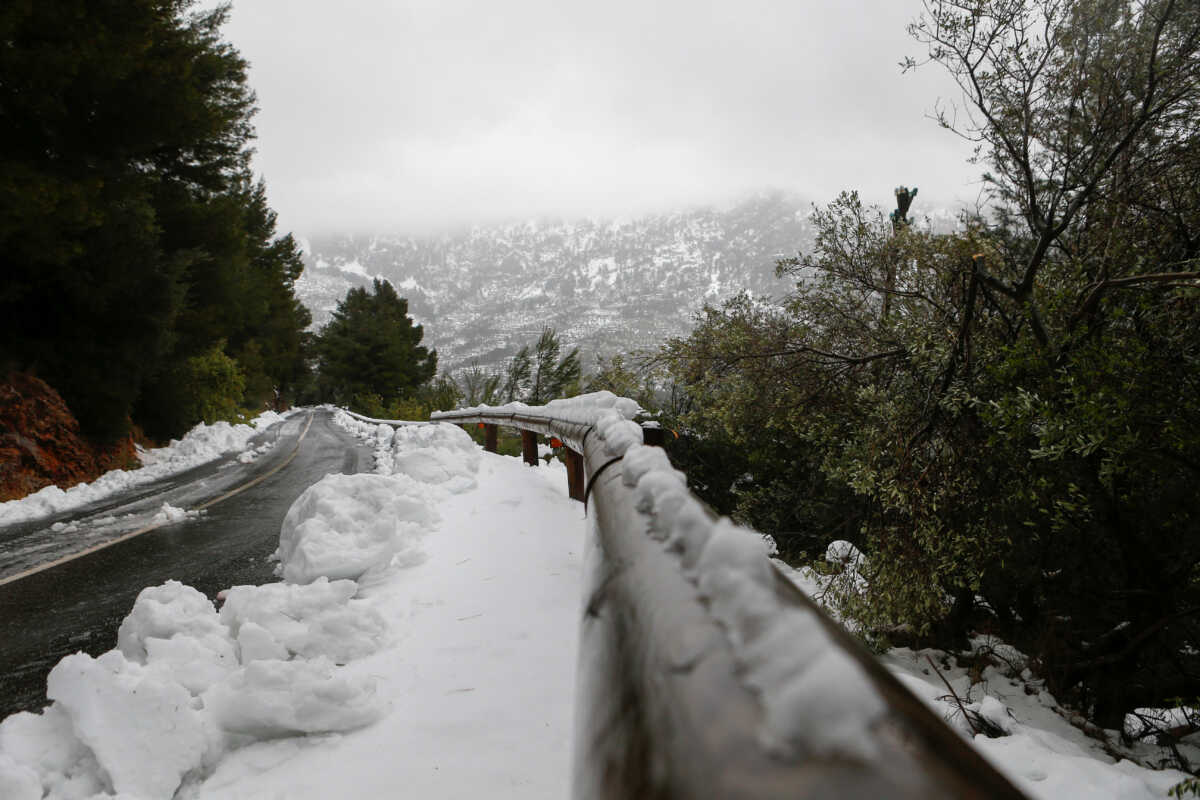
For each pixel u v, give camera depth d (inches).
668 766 17.1
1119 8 155.8
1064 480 156.8
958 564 173.6
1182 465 133.0
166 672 110.4
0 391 504.1
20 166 440.5
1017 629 208.2
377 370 2431.1
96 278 562.9
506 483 321.1
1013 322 173.6
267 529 290.2
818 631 15.8
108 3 511.5
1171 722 159.9
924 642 204.2
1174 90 150.9
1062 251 178.2
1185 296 135.9
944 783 13.2
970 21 161.3
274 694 102.9
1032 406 138.8
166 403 787.4
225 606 138.8
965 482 164.6
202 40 782.5
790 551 295.6
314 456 641.0
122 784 87.3
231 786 92.7
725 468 344.2
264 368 1872.5
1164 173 158.4
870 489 176.9
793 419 238.7
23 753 92.0
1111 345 140.6
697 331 252.7
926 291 212.8
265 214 1566.2
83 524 334.3
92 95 504.7
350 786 90.0
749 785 12.5
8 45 437.4
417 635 138.8
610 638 33.2
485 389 803.4
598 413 159.5
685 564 31.6
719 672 19.2
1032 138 170.2
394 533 189.5
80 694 93.0
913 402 186.9
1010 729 138.6
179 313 734.5
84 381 585.6
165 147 692.1
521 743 96.6
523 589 161.6
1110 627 189.0
